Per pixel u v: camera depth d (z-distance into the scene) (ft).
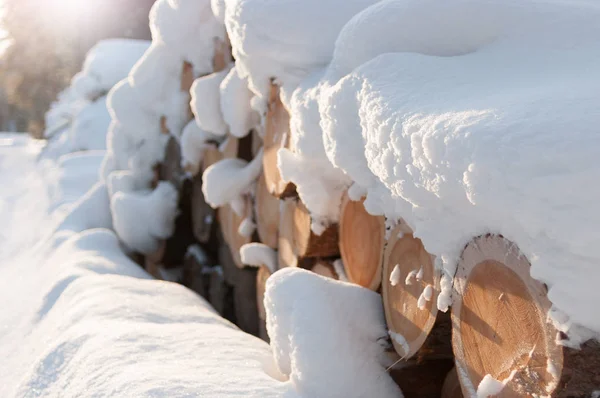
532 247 7.95
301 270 10.30
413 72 9.41
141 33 77.77
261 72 11.84
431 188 8.52
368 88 9.43
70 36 85.56
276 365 10.46
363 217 10.66
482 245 8.52
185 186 18.81
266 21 11.14
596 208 7.59
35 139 89.92
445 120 8.42
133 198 19.31
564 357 7.84
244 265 14.69
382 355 10.03
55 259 19.34
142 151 20.45
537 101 8.22
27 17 88.63
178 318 12.49
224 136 16.02
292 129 10.91
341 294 10.20
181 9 15.99
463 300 8.77
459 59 9.52
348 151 9.71
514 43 9.52
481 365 8.60
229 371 10.21
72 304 13.70
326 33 11.01
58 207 31.37
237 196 14.23
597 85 8.35
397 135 8.78
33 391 11.21
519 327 8.21
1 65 90.43
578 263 7.70
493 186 7.95
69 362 11.35
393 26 9.96
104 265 16.48
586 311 7.69
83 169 36.78
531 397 8.09
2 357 13.91
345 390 9.69
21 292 17.88
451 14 9.83
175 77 18.22
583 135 7.74
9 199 40.70
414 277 9.62
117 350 10.97
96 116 42.83
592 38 9.27
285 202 12.60
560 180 7.68
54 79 89.66
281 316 10.03
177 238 19.47
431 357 9.61
